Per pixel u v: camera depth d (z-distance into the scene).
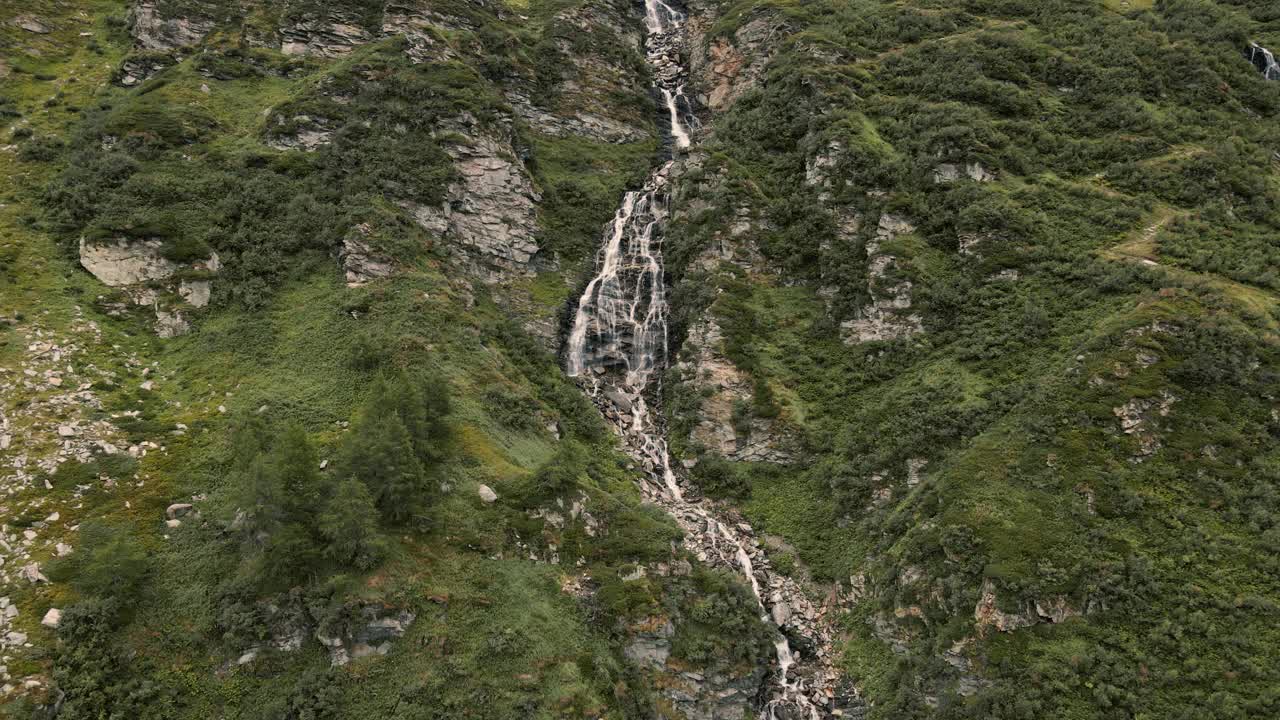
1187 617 28.58
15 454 31.78
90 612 26.86
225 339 40.47
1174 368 34.88
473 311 47.28
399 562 30.45
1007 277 44.16
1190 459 32.62
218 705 26.78
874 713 32.50
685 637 33.19
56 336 37.88
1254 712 25.86
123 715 25.39
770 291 50.97
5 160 47.09
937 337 44.06
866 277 47.66
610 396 49.91
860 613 36.38
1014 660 29.62
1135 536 31.19
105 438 33.88
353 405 37.84
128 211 44.00
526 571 32.59
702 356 48.28
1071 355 37.97
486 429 38.97
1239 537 30.33
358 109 53.44
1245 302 36.97
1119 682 27.86
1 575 27.55
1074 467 33.50
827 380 46.16
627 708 30.30
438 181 51.00
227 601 28.50
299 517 29.52
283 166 48.81
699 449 45.59
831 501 41.31
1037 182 49.12
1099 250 43.47
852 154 51.84
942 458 38.25
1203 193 46.47
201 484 33.03
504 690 28.38
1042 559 31.31
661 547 35.19
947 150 50.53
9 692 24.48
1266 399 33.69
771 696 33.75
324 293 43.50
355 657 28.33
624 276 55.31
